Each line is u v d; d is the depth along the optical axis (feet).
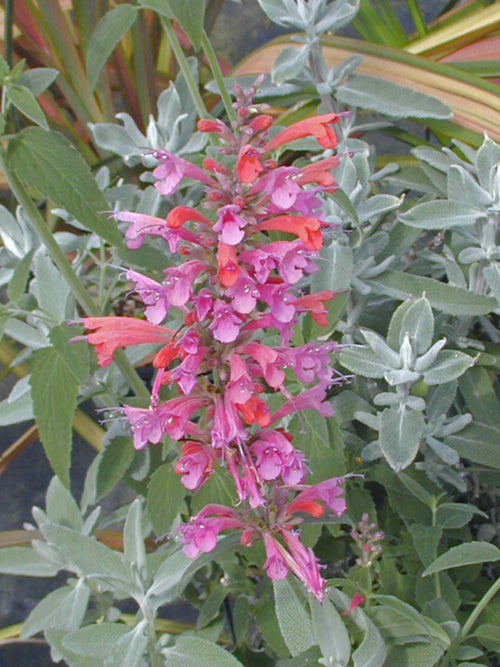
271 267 0.57
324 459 0.78
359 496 0.88
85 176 0.68
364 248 0.92
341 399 0.91
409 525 0.92
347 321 0.96
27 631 0.84
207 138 1.00
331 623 0.67
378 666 0.65
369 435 0.98
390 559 0.87
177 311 0.80
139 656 0.70
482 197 0.88
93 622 0.91
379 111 1.01
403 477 0.85
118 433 0.93
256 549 0.82
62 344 0.72
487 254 0.89
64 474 0.71
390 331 0.83
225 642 0.95
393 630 0.72
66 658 0.71
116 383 0.94
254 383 0.63
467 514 0.86
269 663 0.90
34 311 0.83
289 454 0.63
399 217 0.89
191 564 0.70
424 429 0.87
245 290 0.57
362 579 0.78
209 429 0.65
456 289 0.87
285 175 0.56
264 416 0.60
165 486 0.79
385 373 0.81
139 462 0.91
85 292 0.79
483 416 0.91
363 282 0.90
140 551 0.77
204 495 0.78
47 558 0.86
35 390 0.71
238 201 0.57
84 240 0.99
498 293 0.86
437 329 0.93
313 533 0.80
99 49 0.84
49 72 0.74
